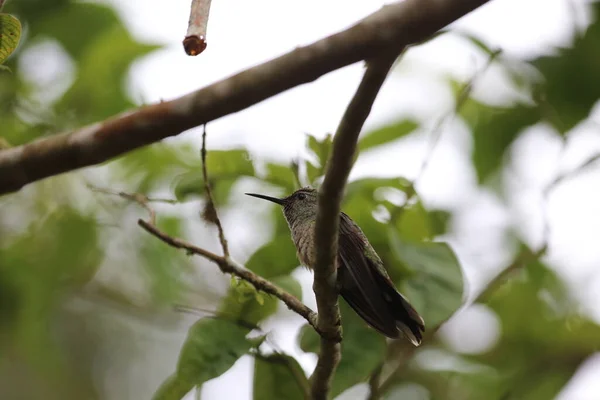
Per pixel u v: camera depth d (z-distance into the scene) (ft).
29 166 20.06
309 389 23.35
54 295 40.57
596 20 34.91
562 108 35.65
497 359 39.42
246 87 17.40
